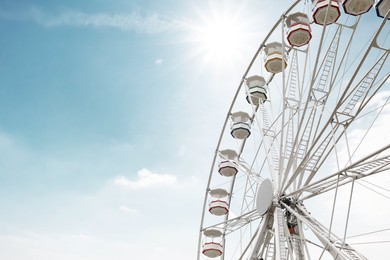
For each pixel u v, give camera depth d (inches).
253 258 813.9
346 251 672.4
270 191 840.9
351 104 728.3
